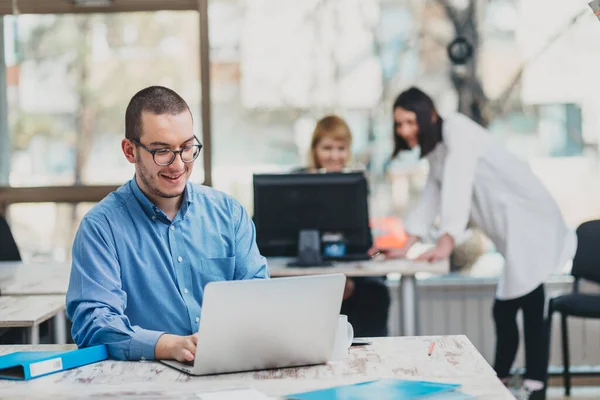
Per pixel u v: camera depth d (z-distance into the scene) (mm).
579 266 5008
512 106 5699
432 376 1984
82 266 2348
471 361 2121
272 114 5758
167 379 2000
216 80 5754
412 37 5711
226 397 1828
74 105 5789
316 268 4430
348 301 4734
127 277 2420
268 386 1923
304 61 5738
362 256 4633
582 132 5676
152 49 5754
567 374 5215
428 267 4434
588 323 5578
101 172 5809
